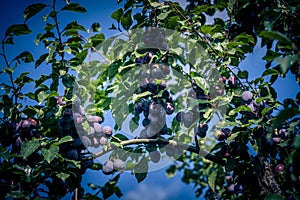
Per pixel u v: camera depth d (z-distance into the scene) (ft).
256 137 4.00
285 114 3.22
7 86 4.09
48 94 4.04
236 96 4.26
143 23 4.29
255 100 4.09
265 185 3.98
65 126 3.91
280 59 3.18
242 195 4.22
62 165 3.89
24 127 3.89
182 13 4.41
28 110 4.02
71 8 4.08
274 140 3.96
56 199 3.90
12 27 3.99
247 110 3.99
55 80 4.10
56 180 3.94
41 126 4.06
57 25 4.10
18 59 4.16
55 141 3.88
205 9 4.42
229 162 4.11
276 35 3.28
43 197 3.80
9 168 3.80
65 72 4.08
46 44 4.19
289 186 3.85
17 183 3.84
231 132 4.11
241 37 4.29
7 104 4.05
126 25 4.26
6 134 3.95
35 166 3.92
